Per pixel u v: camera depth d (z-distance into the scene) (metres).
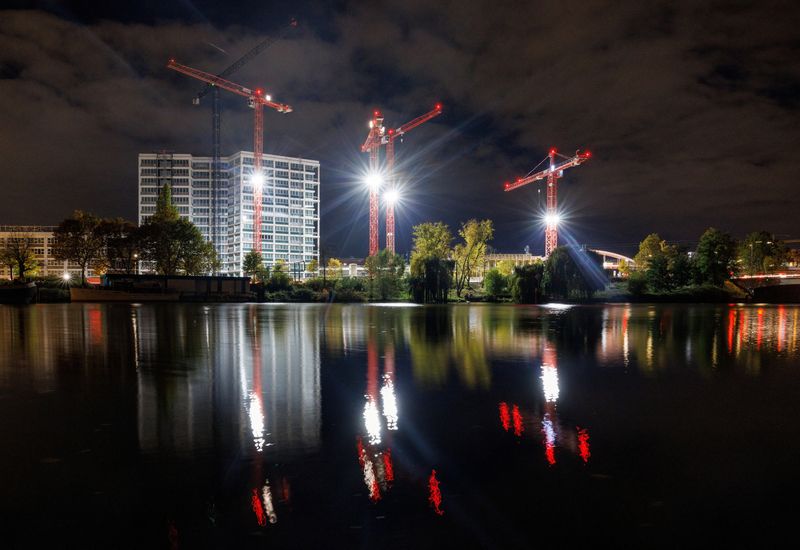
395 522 6.59
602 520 6.69
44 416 11.73
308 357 22.00
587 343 28.03
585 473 8.27
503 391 14.72
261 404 12.97
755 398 13.89
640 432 10.55
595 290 97.12
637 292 110.38
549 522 6.62
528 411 12.34
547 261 96.38
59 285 113.25
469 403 13.17
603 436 10.29
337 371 18.19
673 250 124.38
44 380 16.31
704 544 6.12
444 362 20.66
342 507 7.00
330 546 6.00
